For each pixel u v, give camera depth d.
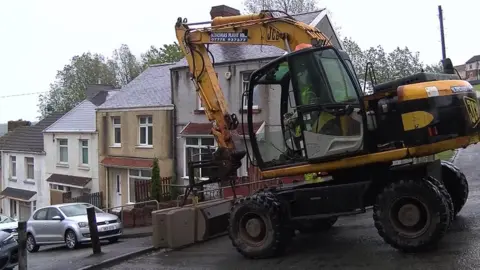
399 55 45.03
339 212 8.49
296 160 8.98
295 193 8.85
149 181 23.55
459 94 7.92
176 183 25.22
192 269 8.59
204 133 23.45
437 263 7.06
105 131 29.23
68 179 31.58
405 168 8.31
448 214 7.57
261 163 9.31
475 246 7.61
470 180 15.14
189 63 10.80
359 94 8.16
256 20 10.24
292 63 8.60
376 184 8.48
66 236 16.97
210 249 10.24
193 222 11.10
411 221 7.74
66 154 32.66
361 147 8.11
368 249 8.41
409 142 7.87
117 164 27.69
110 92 34.16
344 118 8.27
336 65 8.35
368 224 10.62
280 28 9.98
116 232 17.05
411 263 7.22
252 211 8.91
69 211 17.69
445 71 9.16
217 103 10.52
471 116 7.98
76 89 62.50
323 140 8.41
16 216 36.81
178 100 25.39
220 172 10.19
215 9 24.03
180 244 10.76
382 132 8.13
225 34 10.48
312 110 8.45
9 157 37.62
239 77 22.11
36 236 17.92
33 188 35.09
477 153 24.73
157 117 26.06
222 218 11.67
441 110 7.77
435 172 8.62
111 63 68.69
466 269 6.65
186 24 10.81
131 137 27.56
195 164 10.39
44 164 34.19
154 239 10.88
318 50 8.46
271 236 8.70
